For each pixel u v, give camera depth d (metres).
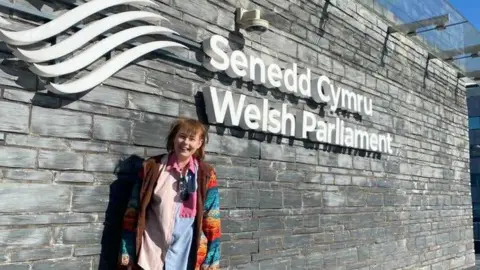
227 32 4.49
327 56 5.79
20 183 3.00
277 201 4.87
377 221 6.41
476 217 26.44
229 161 4.40
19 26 3.04
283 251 4.89
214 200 3.38
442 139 8.48
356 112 6.08
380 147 6.48
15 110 3.00
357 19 6.42
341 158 5.86
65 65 3.11
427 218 7.70
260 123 4.64
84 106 3.36
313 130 5.27
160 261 3.17
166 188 3.24
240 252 4.43
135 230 3.19
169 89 3.95
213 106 4.14
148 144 3.75
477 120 27.20
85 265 3.30
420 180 7.60
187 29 4.11
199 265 3.26
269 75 4.76
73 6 3.32
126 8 3.67
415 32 7.30
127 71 3.65
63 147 3.23
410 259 7.09
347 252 5.79
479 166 26.88
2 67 2.95
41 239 3.07
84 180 3.33
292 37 5.27
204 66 4.21
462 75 9.23
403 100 7.35
